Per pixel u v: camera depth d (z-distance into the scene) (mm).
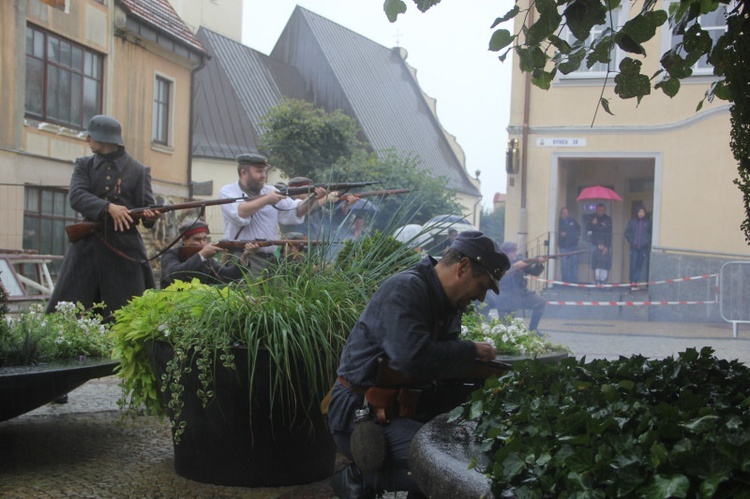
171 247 6555
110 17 19875
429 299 3098
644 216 17703
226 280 6195
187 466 4145
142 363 4281
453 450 2230
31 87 17219
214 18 42375
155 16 22359
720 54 2889
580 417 1968
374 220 5043
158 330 4059
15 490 3947
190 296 4137
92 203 6434
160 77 22469
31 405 4250
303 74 44250
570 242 17859
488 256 3082
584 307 16562
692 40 3082
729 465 1618
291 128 25406
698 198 17406
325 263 4445
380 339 3076
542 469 1872
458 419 2533
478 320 5367
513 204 18359
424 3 2945
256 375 3854
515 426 2148
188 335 3852
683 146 17469
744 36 2846
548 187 18156
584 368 2756
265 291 4090
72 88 18625
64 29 18125
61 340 4742
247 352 3826
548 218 18172
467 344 3092
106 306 6484
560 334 12820
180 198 23750
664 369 2697
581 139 18000
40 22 17312
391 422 3107
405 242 4719
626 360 2840
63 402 5945
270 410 3879
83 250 6473
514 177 18328
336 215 6402
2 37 16125
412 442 2426
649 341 11820
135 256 6621
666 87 3166
